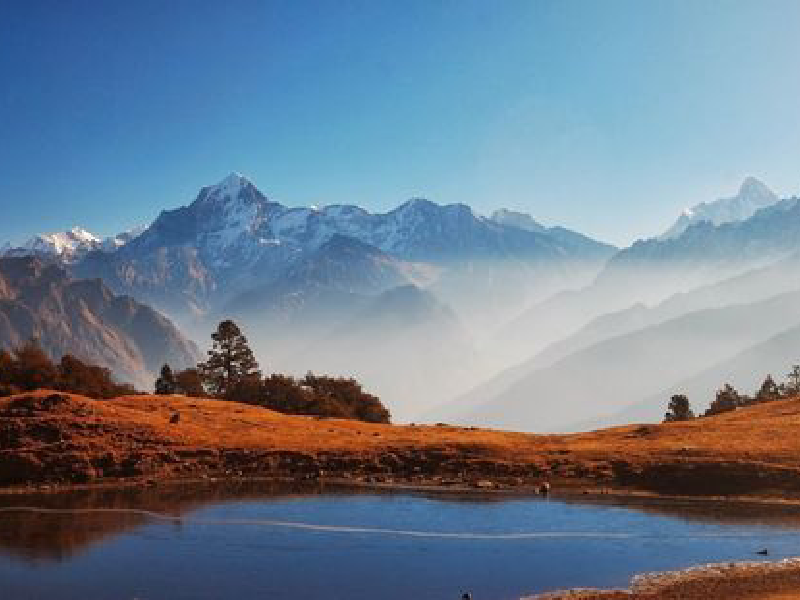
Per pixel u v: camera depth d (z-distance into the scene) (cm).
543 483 10150
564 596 5334
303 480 10638
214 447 11525
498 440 12419
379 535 7306
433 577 5891
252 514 8244
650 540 7112
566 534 7369
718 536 7262
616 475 10162
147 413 12825
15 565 6172
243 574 5962
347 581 5784
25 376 15638
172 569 6088
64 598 5378
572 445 11475
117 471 10631
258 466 11150
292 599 5369
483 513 8356
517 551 6706
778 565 6062
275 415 14500
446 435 13062
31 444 10781
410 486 10169
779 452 10112
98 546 6794
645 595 5319
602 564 6253
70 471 10338
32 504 8762
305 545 6900
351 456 11319
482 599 5356
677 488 9638
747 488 9425
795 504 8894
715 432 11475
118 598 5381
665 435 11819
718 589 5412
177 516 8106
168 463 10988
